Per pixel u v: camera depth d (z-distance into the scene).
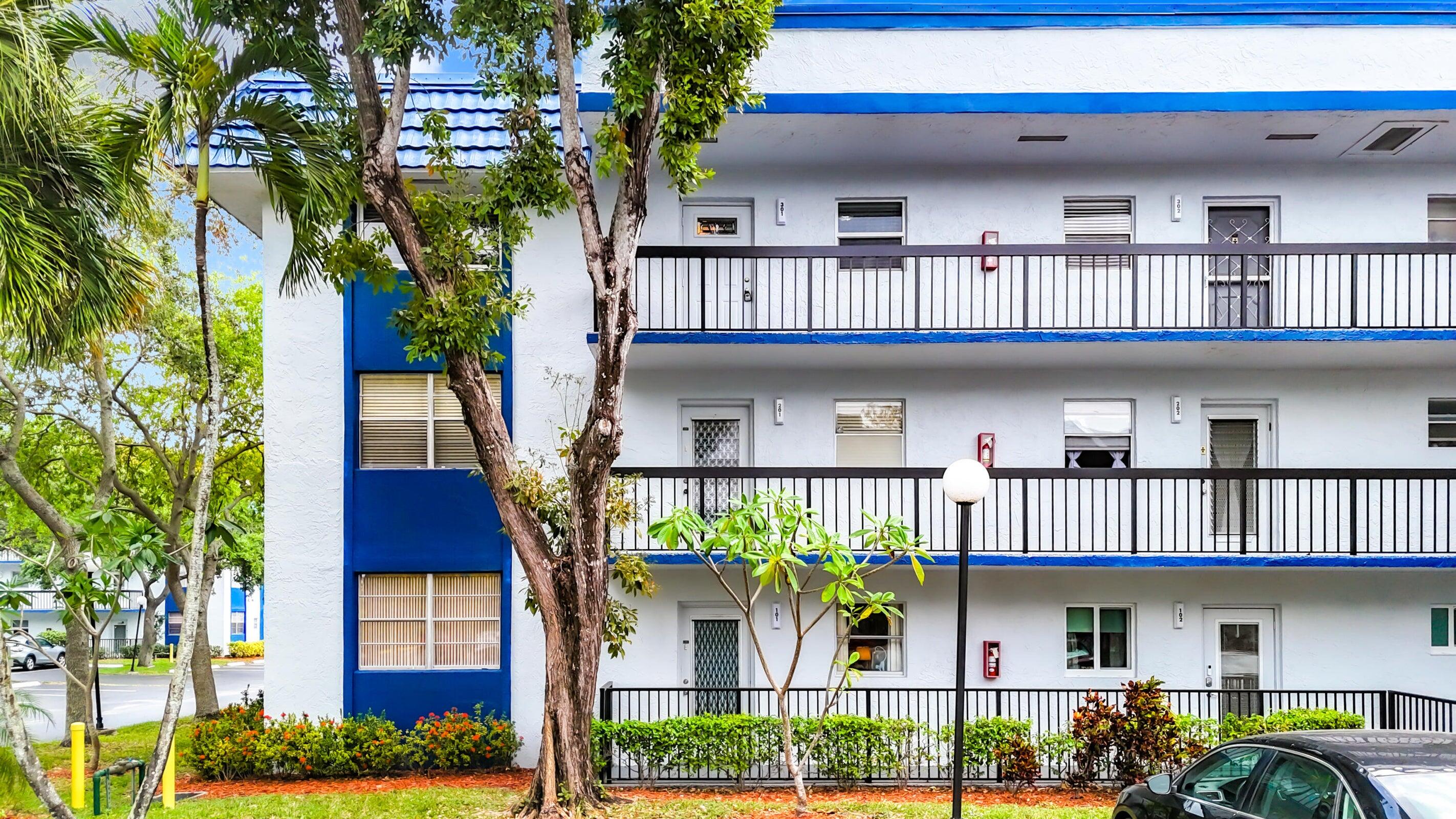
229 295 19.73
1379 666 13.16
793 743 12.04
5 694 7.72
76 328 8.79
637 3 9.79
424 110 13.33
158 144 8.52
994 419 13.62
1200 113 12.01
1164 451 13.51
